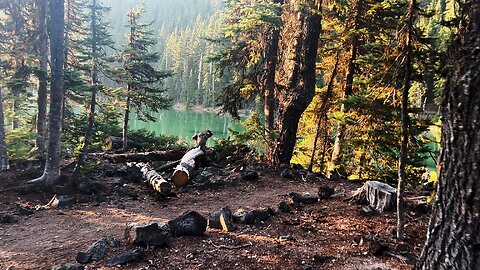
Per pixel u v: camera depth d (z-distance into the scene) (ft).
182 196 36.76
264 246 21.70
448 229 11.46
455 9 15.53
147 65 73.67
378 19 42.68
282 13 48.37
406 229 24.73
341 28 50.80
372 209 29.07
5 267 19.49
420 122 28.35
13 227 26.55
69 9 65.62
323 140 60.64
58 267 17.93
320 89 56.54
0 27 50.29
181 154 55.83
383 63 26.35
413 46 23.07
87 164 42.65
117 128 85.15
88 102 53.16
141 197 36.06
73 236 24.81
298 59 46.83
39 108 49.73
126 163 51.72
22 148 49.24
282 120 48.60
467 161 10.93
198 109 242.37
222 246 21.42
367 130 34.19
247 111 161.68
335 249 21.47
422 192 38.04
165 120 196.03
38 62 51.62
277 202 33.96
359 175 47.83
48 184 35.76
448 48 13.98
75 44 61.62
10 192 34.19
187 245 21.42
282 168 47.26
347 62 52.21
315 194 36.52
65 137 59.31
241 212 27.27
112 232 25.70
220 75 55.83
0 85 47.98
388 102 28.76
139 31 80.74
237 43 52.31
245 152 53.72
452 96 11.43
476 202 10.74
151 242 20.84
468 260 10.91
